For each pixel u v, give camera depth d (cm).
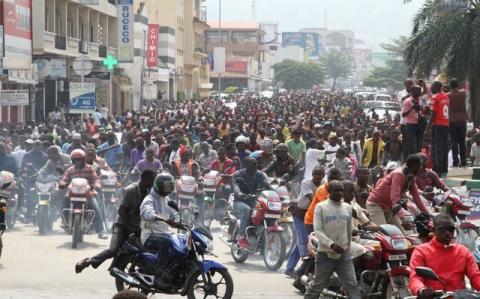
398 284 1209
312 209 1438
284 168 1911
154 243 1278
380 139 2614
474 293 901
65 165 2159
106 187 2198
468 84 4706
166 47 11306
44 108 5528
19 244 1908
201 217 2178
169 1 11956
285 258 1659
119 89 7975
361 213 1323
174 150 2469
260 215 1698
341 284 1268
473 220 1623
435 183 1662
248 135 3334
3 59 4344
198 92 14075
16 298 1364
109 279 1535
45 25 5556
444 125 2277
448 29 4334
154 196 1294
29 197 2239
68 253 1802
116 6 7256
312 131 3619
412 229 1445
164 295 1452
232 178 1778
